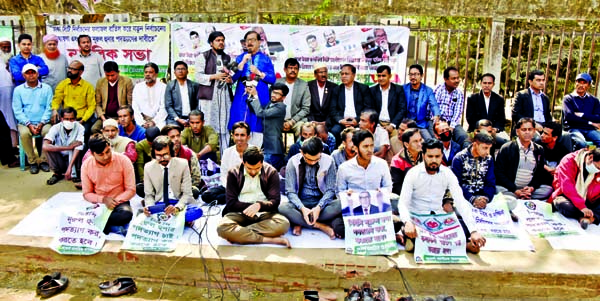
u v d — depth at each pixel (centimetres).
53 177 617
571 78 912
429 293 425
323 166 478
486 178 507
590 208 499
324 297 417
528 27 910
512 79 927
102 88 671
